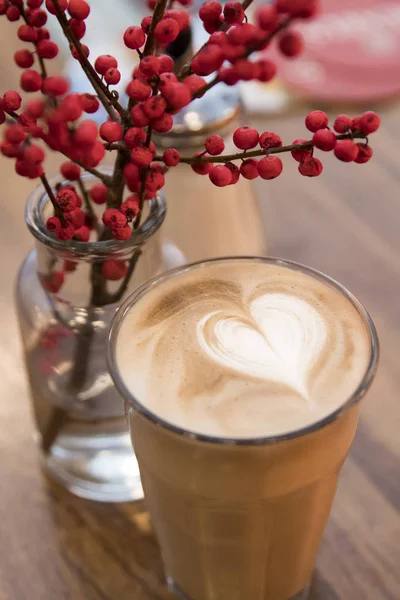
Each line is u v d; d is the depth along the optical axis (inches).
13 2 13.3
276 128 23.6
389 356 18.4
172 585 15.6
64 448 16.6
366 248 20.6
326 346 14.1
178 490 13.6
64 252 14.7
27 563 15.9
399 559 15.7
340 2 28.2
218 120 17.5
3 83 25.9
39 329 15.8
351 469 16.8
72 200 13.8
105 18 27.9
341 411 12.9
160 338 14.2
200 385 13.6
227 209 18.6
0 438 17.6
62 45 26.7
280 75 25.1
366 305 19.3
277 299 14.8
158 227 14.9
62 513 16.6
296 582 15.2
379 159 23.0
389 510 16.3
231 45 12.4
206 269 15.4
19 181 22.5
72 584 15.6
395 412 17.5
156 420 12.9
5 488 16.9
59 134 12.2
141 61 12.6
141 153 13.1
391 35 26.5
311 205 21.7
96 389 15.9
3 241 21.0
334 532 16.1
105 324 15.5
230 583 14.9
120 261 14.9
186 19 13.4
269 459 12.9
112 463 16.6
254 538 14.0
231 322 14.5
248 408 13.3
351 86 24.7
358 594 15.4
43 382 16.1
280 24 12.1
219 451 12.9
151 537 16.2
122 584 15.6
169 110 12.9
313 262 20.2
